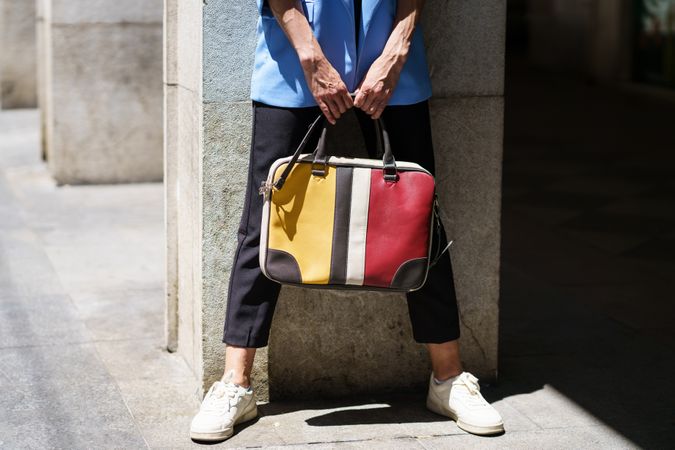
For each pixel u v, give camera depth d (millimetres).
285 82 3707
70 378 4414
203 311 4070
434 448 3770
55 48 8250
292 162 3609
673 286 6035
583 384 4461
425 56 3891
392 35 3660
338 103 3594
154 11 8391
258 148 3783
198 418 3818
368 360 4270
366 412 4109
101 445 3768
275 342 4164
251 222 3842
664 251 6824
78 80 8359
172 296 4715
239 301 3875
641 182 9016
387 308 4238
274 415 4062
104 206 7809
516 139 11078
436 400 4066
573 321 5359
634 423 4055
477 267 4305
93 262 6266
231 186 4000
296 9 3582
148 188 8516
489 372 4406
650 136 11305
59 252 6469
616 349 4934
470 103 4176
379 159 3945
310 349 4203
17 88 12906
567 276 6227
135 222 7332
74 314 5281
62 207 7734
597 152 10391
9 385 4320
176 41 4504
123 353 4738
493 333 4375
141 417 4023
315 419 4027
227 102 3932
